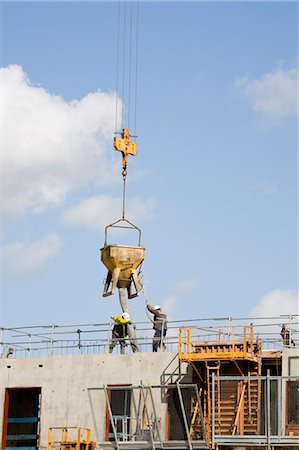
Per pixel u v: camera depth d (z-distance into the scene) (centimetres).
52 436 5991
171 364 5850
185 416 5541
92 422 5941
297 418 5544
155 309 6066
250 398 5631
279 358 5709
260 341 5716
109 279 6444
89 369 6028
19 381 6150
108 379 5966
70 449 5750
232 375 5719
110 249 6359
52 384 6078
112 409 5934
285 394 5584
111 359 5991
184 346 5881
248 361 5612
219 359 5600
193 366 5694
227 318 5759
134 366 5925
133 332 6056
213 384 5444
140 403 5822
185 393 5778
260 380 5647
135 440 5766
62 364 6097
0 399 6156
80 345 6112
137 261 6375
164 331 6022
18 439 6134
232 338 5669
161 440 5650
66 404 6022
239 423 5569
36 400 6206
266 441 5347
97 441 5728
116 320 6059
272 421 5600
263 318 5722
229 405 5638
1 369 6194
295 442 5294
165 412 5781
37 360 6150
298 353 5619
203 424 5472
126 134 6600
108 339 6062
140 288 6359
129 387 5641
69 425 5978
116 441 5675
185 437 5712
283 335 5731
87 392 5988
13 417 6184
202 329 5750
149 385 5738
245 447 5403
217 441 5434
